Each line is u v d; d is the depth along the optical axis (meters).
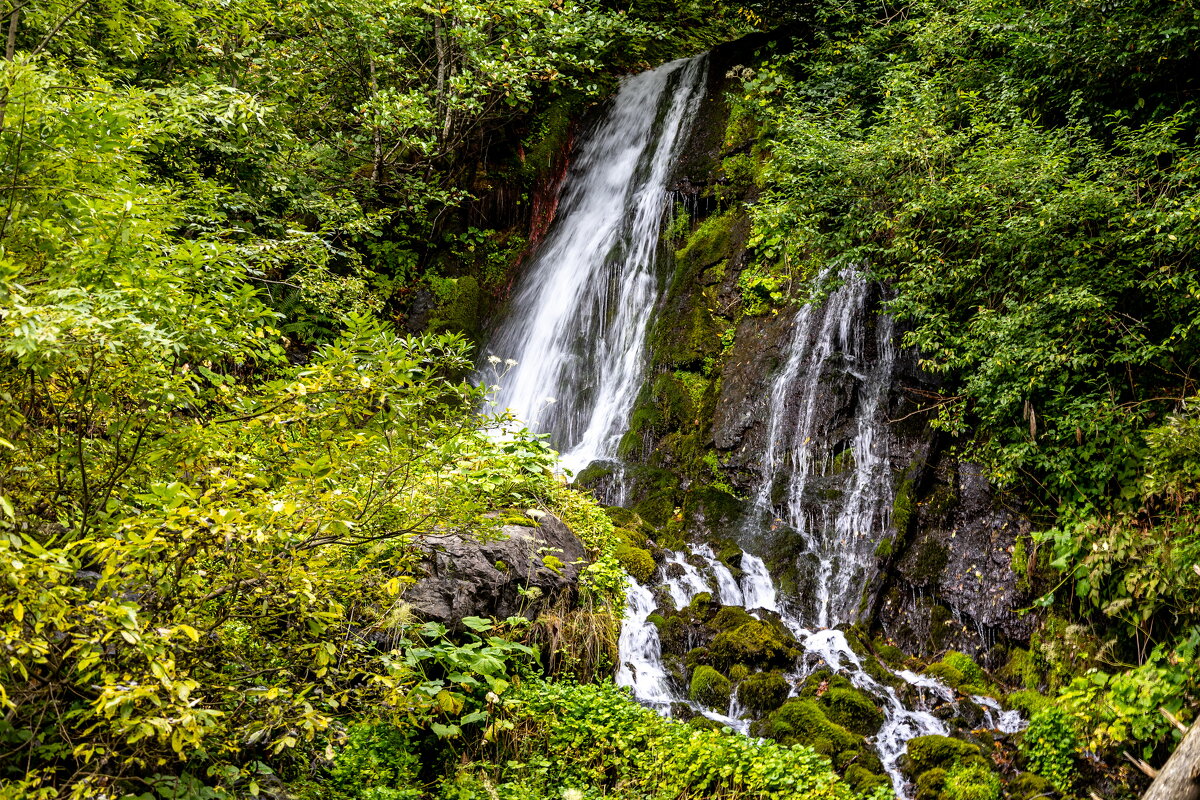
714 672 6.58
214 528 3.02
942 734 6.23
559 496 7.46
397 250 13.28
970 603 7.44
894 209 8.94
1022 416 7.71
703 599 7.34
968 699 6.64
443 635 5.02
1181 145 7.95
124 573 3.10
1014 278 7.91
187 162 8.79
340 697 4.45
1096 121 8.90
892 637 7.66
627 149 13.95
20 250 3.81
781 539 8.45
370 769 4.80
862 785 5.48
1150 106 8.65
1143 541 6.37
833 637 7.32
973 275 8.01
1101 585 6.72
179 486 3.16
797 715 6.05
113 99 4.41
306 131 13.12
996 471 7.64
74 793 2.95
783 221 9.27
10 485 3.54
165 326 3.67
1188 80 8.46
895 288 8.84
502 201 14.27
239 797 4.00
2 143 3.85
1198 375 7.15
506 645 5.35
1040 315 7.43
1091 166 7.77
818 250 9.25
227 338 4.02
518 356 12.70
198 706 3.47
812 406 9.22
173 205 6.52
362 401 3.82
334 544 3.79
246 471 3.79
